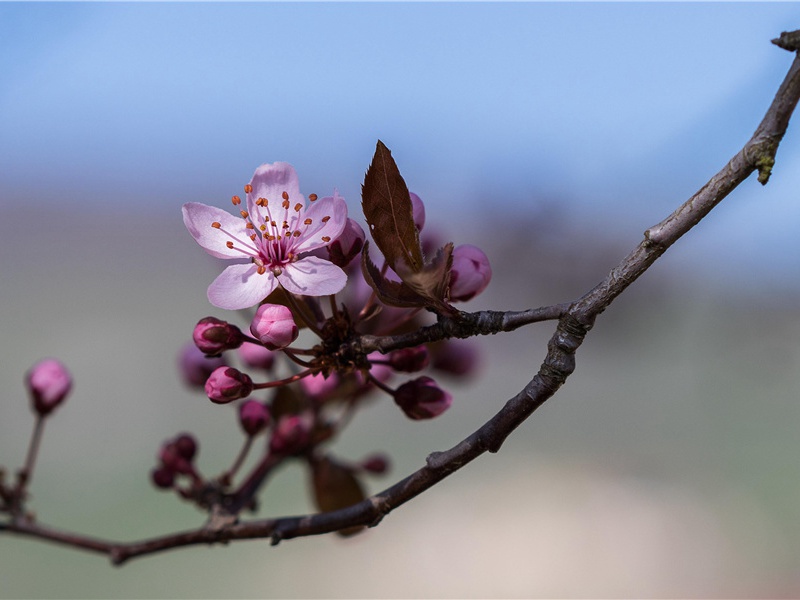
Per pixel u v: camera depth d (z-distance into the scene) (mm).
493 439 250
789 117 233
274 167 273
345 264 266
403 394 271
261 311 257
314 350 262
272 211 270
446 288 249
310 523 271
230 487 301
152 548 295
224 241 267
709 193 238
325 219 267
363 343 260
